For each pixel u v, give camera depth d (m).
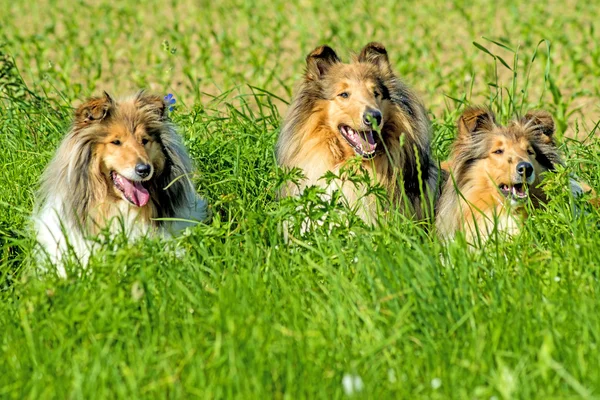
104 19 44.09
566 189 15.84
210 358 11.41
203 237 14.77
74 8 48.19
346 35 40.53
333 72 18.05
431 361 11.30
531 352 11.01
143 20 46.38
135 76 31.22
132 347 11.67
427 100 30.80
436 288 12.55
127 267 13.52
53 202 16.31
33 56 37.03
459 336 11.89
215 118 21.47
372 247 14.22
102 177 16.11
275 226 15.51
